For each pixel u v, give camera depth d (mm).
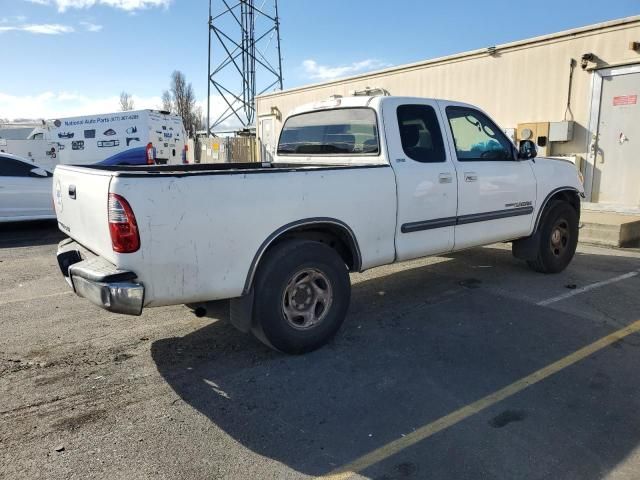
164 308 5336
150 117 19594
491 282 6035
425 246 4852
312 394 3486
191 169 5535
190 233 3410
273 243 3900
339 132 5117
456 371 3783
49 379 3752
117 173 3238
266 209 3715
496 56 11281
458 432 3010
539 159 6105
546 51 10406
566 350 4117
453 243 5109
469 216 5191
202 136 30016
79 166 4629
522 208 5770
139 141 19375
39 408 3336
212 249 3514
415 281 6141
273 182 3736
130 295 3244
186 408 3328
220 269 3570
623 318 4805
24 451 2869
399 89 13641
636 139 9328
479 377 3686
